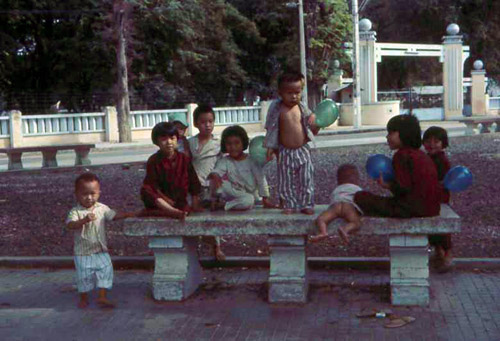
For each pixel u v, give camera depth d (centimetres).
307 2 3581
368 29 3556
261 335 495
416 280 550
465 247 741
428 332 489
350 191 562
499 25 4506
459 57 3803
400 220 542
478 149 1895
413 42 4553
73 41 3091
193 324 524
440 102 3934
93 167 1775
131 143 2689
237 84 3816
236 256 730
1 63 3072
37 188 1390
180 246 582
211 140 695
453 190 595
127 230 579
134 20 3052
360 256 718
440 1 4366
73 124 2756
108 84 3284
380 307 551
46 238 861
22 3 2947
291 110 571
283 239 565
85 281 569
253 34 3794
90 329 519
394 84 4681
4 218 1020
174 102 3503
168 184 589
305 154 578
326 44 3569
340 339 480
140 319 541
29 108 3180
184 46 3334
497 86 4812
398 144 557
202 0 3372
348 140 2408
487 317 519
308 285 605
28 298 607
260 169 619
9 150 1747
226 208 612
